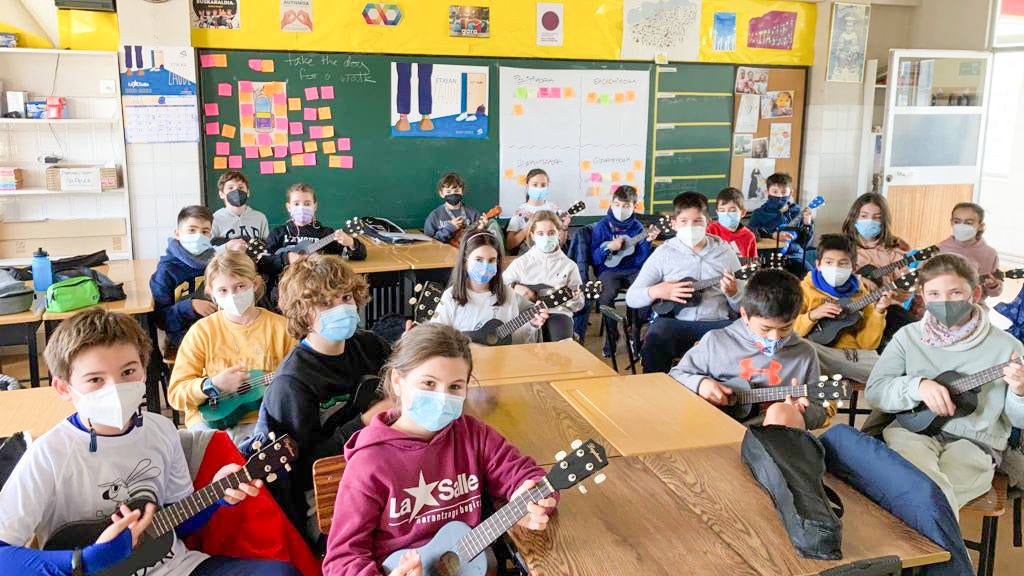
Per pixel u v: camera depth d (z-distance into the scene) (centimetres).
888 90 661
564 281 419
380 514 158
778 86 676
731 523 161
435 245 527
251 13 545
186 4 524
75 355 156
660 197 664
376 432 162
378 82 582
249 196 570
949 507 159
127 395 160
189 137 539
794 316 246
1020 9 656
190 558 174
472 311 320
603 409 223
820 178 686
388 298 489
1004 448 237
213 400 251
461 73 597
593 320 596
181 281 381
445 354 159
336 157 584
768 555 149
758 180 687
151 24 520
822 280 349
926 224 697
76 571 148
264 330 271
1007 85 825
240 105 556
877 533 158
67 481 160
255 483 165
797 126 690
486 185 621
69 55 524
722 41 653
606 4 618
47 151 534
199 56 541
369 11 569
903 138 673
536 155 627
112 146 544
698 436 205
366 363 229
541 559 147
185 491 179
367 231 553
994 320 588
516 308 328
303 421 209
